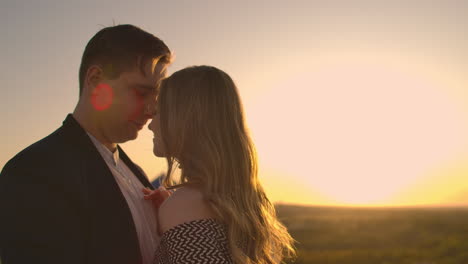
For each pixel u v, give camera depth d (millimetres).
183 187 1975
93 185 1997
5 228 1802
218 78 2086
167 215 1909
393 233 51969
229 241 1866
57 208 1832
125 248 1980
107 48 2188
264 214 2109
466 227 54750
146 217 2277
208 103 2029
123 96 2191
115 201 2018
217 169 1959
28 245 1767
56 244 1788
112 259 1939
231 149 2021
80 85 2289
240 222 1896
